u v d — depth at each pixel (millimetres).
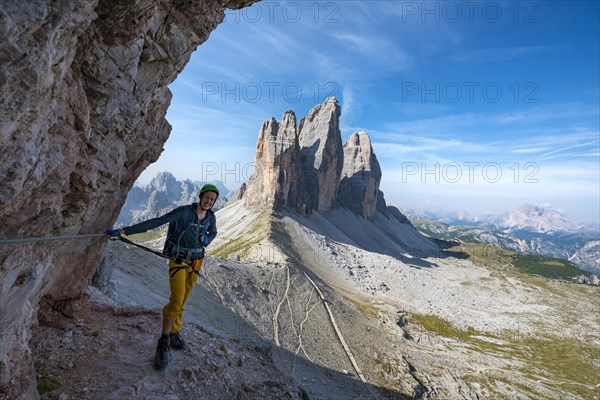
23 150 5211
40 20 4520
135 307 12164
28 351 6984
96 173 8219
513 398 56688
